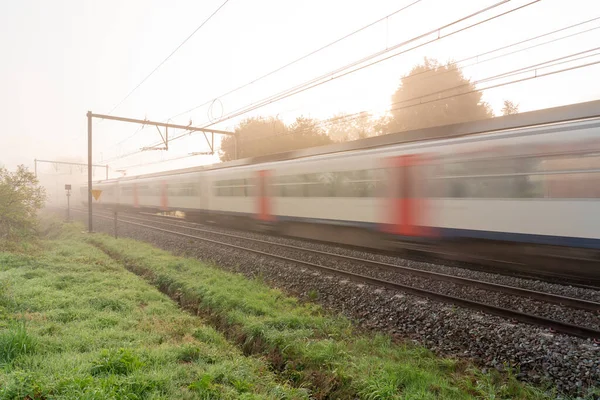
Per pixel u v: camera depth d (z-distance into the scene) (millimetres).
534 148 7531
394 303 6648
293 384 4793
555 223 7246
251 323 6051
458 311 6094
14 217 14141
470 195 8562
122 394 3314
